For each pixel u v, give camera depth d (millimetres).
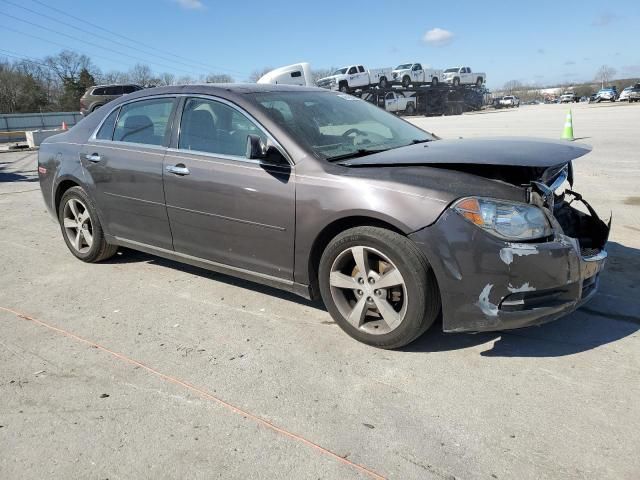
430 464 2291
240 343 3404
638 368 2971
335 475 2244
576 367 3000
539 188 2941
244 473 2271
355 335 3338
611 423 2516
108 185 4512
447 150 3414
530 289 2854
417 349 3262
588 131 16438
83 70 71812
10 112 69375
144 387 2934
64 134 5145
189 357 3246
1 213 7621
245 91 3881
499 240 2830
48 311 3986
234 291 4270
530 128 18953
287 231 3436
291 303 3998
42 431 2582
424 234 2914
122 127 4543
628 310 3693
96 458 2389
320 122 3820
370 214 3057
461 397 2760
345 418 2619
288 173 3402
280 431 2535
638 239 5250
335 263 3316
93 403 2797
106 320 3801
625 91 59500
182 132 4051
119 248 5234
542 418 2568
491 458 2316
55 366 3176
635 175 8586
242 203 3605
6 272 4902
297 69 24234
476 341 3334
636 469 2229
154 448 2443
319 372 3039
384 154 3482
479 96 48750
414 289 3008
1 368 3168
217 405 2752
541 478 2195
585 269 3031
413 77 39656
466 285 2895
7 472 2316
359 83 35438
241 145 3680
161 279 4594
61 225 5176
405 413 2643
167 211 4105
